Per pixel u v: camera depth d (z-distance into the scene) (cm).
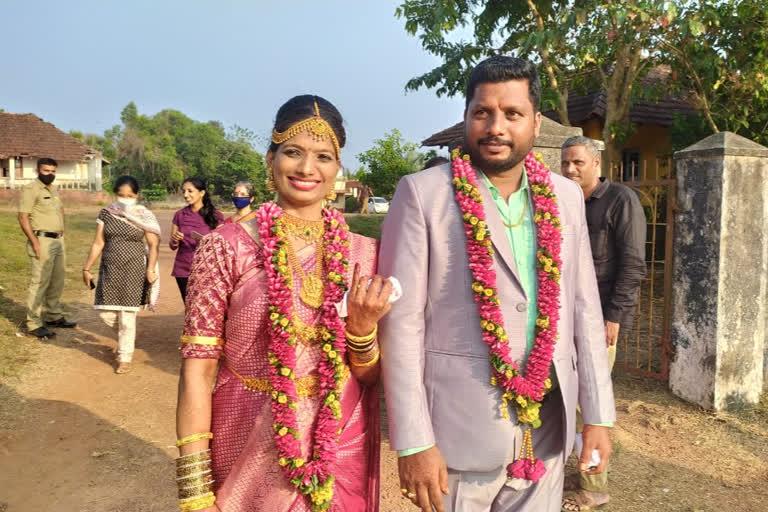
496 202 210
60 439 440
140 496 363
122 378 573
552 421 212
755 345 486
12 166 3631
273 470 173
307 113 185
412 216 199
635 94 902
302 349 182
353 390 189
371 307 172
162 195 5062
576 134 520
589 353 213
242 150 7219
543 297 200
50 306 727
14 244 1260
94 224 2188
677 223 503
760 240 482
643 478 377
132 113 9319
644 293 888
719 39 817
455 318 196
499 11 940
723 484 370
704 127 941
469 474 203
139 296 591
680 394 505
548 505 210
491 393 194
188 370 174
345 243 193
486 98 198
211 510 171
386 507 346
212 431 179
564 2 894
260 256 179
